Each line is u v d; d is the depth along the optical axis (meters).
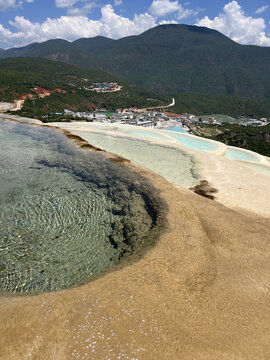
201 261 5.21
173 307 4.10
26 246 6.40
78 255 6.04
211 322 3.91
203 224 6.76
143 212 7.27
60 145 14.80
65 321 3.71
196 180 12.39
